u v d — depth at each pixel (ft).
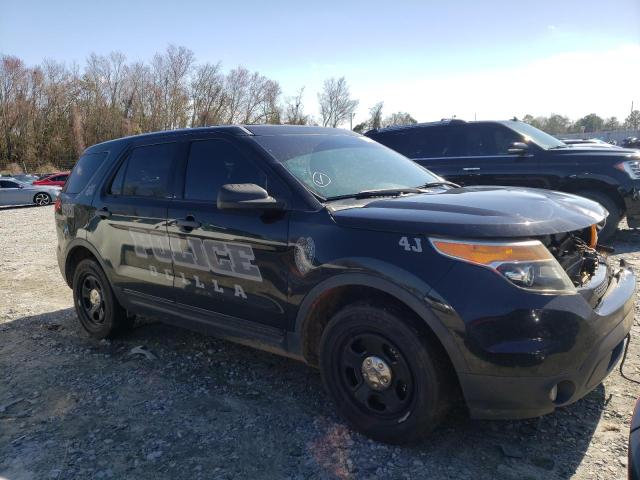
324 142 12.51
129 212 13.57
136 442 9.78
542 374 7.86
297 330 10.12
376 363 9.09
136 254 13.52
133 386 12.19
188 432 10.07
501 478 8.35
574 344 7.95
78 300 15.99
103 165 15.23
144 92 204.95
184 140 12.90
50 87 188.75
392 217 8.95
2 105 179.01
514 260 8.02
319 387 11.75
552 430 9.57
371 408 9.41
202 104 210.18
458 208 8.94
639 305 15.81
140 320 16.96
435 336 8.57
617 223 24.25
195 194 12.16
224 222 11.09
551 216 8.84
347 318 9.33
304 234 9.80
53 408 11.25
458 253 8.19
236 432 10.00
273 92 216.74
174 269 12.46
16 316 18.13
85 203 15.23
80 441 9.89
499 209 8.82
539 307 7.86
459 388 8.87
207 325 12.03
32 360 14.07
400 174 12.51
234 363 13.29
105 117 193.98
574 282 8.98
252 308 10.87
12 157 178.70
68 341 15.53
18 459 9.37
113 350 14.64
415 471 8.59
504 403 8.11
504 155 26.12
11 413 11.09
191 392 11.75
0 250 32.19
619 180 23.39
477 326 7.94
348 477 8.54
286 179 10.54
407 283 8.42
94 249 14.88
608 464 8.50
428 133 28.55
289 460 9.05
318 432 9.87
